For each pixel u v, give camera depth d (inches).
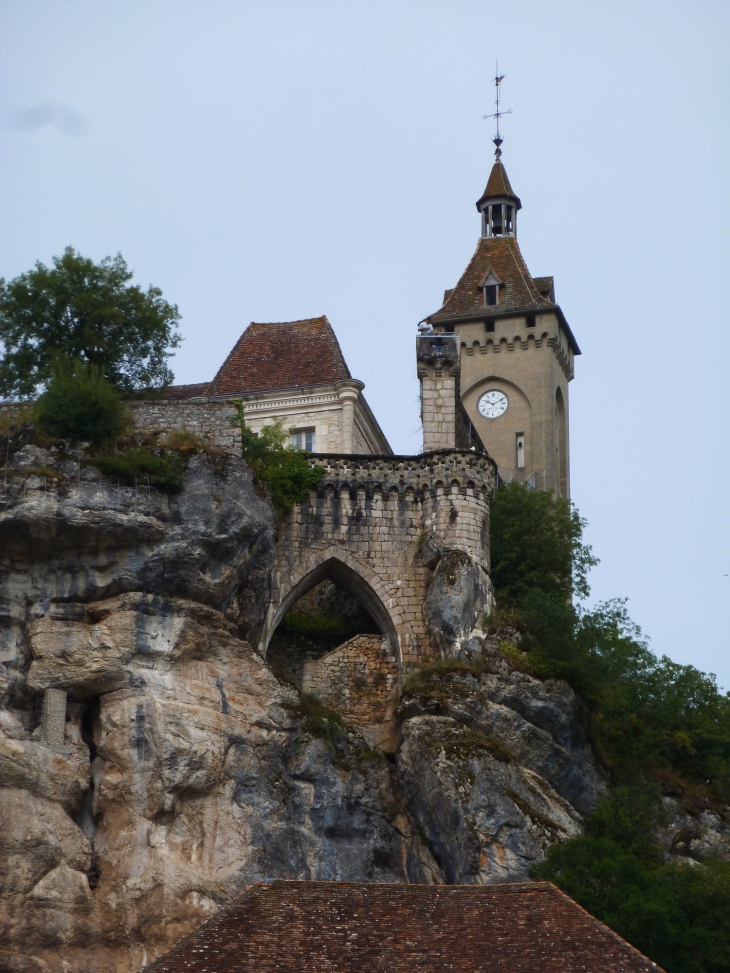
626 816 2380.7
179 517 2423.7
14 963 2092.8
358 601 2733.8
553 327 3949.3
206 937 1678.2
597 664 2640.3
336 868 2308.1
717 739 2748.5
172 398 3095.5
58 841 2196.1
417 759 2407.7
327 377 3009.4
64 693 2326.5
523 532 2915.8
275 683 2411.4
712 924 2073.1
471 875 2290.8
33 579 2395.4
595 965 1626.5
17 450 2422.5
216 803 2288.4
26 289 2716.5
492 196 4170.8
